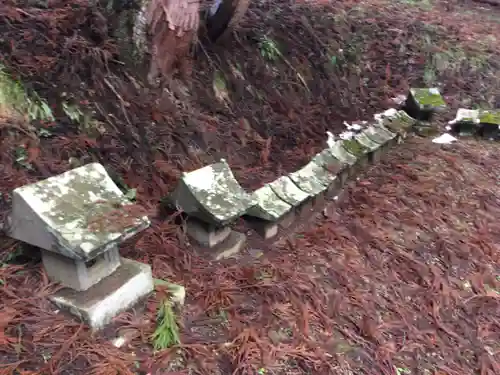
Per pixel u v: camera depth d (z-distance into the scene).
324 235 3.14
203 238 2.69
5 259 2.25
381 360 2.28
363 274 2.87
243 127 3.99
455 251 3.24
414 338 2.47
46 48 3.34
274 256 2.86
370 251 3.09
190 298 2.38
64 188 1.99
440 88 6.25
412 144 4.85
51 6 3.71
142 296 2.22
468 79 6.51
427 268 3.01
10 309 1.97
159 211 2.83
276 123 4.27
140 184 2.98
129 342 2.04
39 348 1.88
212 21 4.23
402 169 4.23
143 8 3.46
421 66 6.37
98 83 3.33
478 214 3.72
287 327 2.33
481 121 5.16
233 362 2.05
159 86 3.66
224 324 2.27
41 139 2.94
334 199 3.57
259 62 4.58
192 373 1.97
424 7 8.48
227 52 4.41
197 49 4.14
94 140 3.07
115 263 2.18
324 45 5.41
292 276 2.68
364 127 4.66
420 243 3.27
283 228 3.11
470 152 4.79
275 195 3.05
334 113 4.82
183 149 3.42
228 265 2.67
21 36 3.31
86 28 3.58
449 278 2.98
